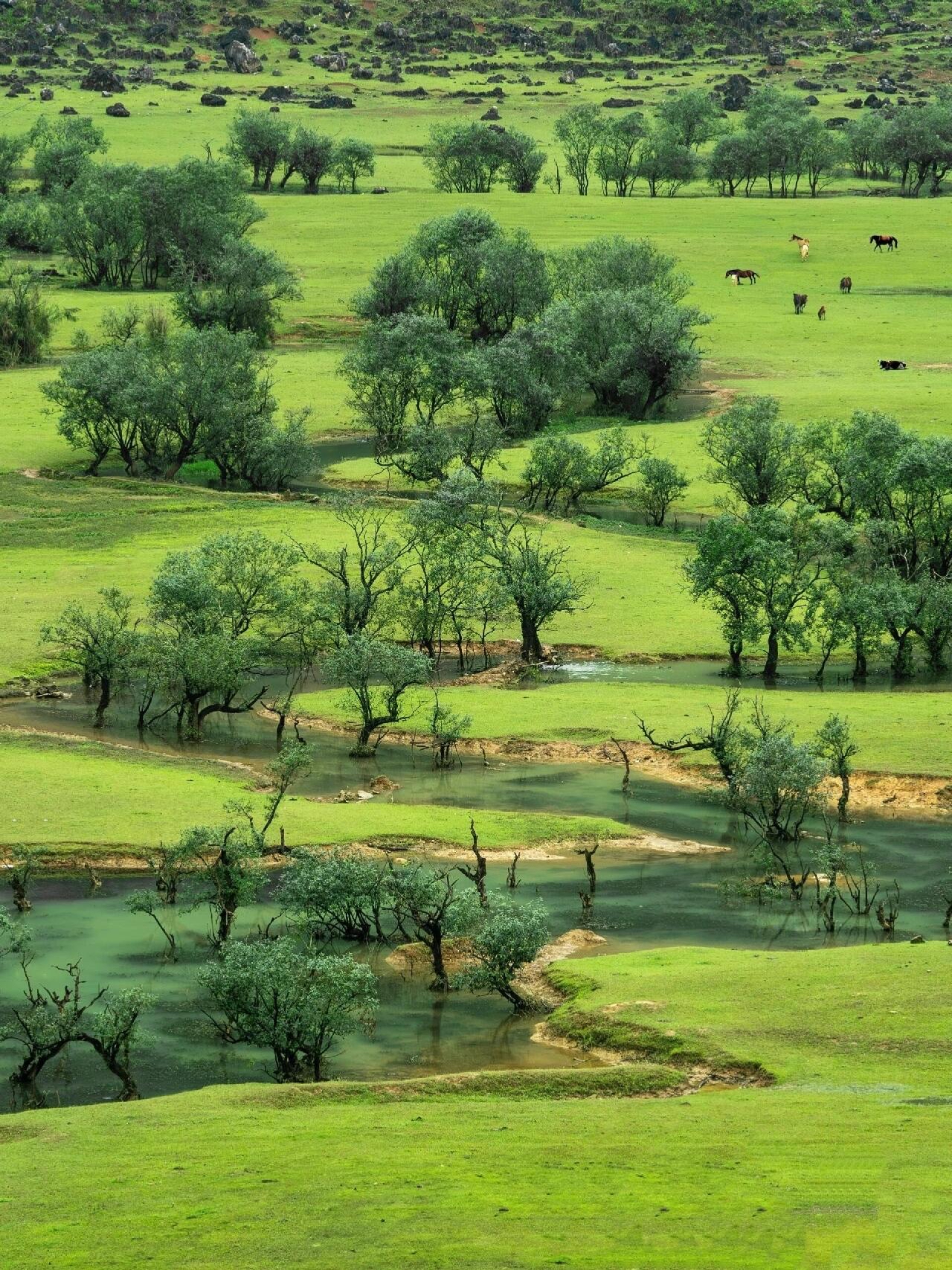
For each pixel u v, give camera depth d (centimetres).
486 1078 5019
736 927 6975
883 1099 4528
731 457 15200
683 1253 3275
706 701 10575
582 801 8938
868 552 12169
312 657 11944
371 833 8144
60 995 6181
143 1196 3812
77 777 8906
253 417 17188
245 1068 5525
